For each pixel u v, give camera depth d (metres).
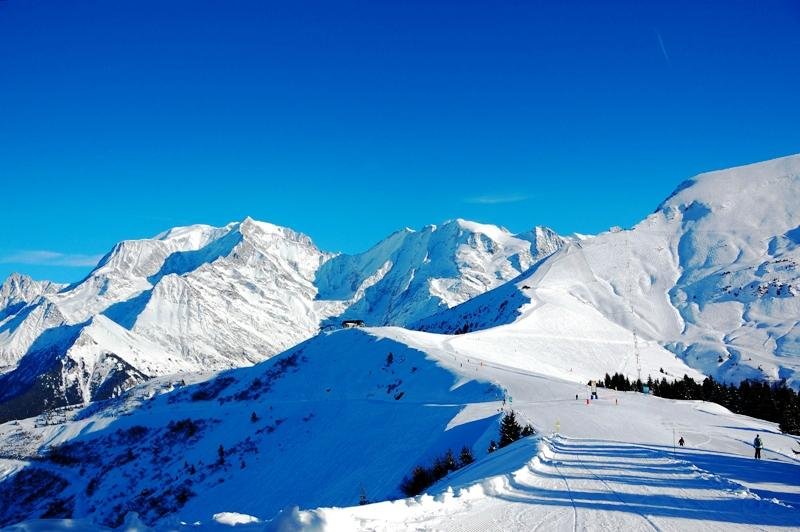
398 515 15.25
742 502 16.66
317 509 13.84
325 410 114.06
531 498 17.66
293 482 83.25
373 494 54.66
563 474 22.80
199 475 106.31
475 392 98.38
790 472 24.83
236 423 126.00
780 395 109.00
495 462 30.67
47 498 122.38
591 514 15.25
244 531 13.26
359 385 130.88
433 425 73.94
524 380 102.88
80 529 11.70
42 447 149.62
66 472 133.12
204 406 149.62
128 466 125.00
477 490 18.81
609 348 198.50
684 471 23.08
